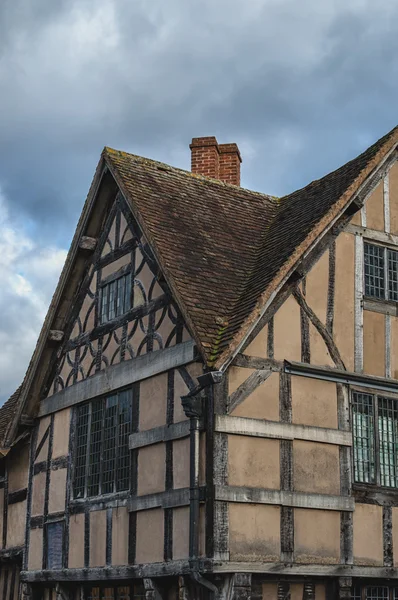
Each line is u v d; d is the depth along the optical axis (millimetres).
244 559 10711
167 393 11977
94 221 14531
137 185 13625
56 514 14227
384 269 13086
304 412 11711
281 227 13586
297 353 11852
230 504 10797
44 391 15383
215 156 16656
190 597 11094
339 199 12383
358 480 12031
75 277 14891
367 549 11766
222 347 10836
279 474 11281
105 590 13141
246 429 11070
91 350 14195
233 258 12875
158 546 11578
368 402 12430
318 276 12305
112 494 12836
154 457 12000
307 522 11367
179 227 13023
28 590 14703
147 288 12969
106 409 13516
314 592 11375
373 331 12703
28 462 15648
